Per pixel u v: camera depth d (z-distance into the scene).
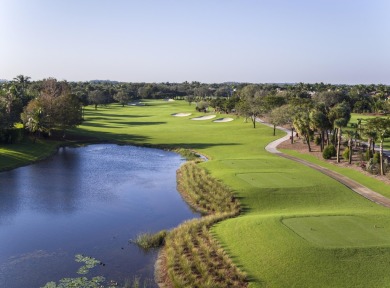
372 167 58.19
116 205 47.41
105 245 35.22
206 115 158.62
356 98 174.75
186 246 33.09
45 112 93.06
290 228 34.00
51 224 40.38
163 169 68.44
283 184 50.06
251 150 81.31
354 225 34.75
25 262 31.38
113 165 71.50
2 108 86.25
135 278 29.02
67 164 71.50
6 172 63.44
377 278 25.91
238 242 32.38
